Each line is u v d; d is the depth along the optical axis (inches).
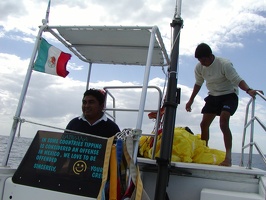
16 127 113.3
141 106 100.0
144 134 137.2
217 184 115.7
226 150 148.7
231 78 157.0
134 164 93.1
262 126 122.6
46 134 108.0
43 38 125.7
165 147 105.3
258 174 110.7
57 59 126.6
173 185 120.0
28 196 99.3
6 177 104.3
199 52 160.4
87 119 133.0
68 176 99.1
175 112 110.6
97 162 98.4
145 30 121.3
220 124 156.1
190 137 145.0
